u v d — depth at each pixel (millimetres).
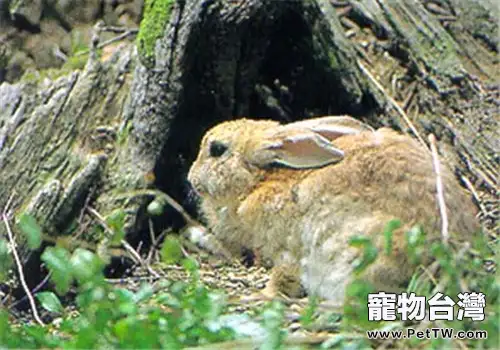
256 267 12359
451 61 15562
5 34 15914
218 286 12016
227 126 11969
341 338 7809
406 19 15867
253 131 11805
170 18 13805
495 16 16578
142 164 13805
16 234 12727
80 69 15016
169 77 13797
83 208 13500
